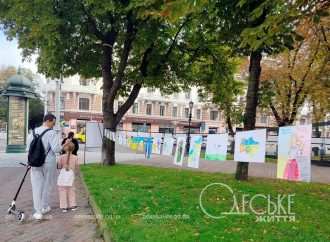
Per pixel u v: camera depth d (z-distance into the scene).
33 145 7.78
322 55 21.95
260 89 21.50
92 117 59.66
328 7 6.90
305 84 25.59
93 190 10.71
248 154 8.12
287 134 6.96
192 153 10.40
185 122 65.25
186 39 17.70
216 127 66.38
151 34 15.84
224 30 10.89
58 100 40.91
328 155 24.50
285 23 6.91
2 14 16.48
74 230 7.11
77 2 15.30
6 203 9.40
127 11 14.50
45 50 15.80
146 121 62.56
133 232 6.39
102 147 18.09
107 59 18.08
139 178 13.25
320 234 6.44
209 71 18.64
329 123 18.61
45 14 14.37
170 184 11.74
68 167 8.67
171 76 19.59
